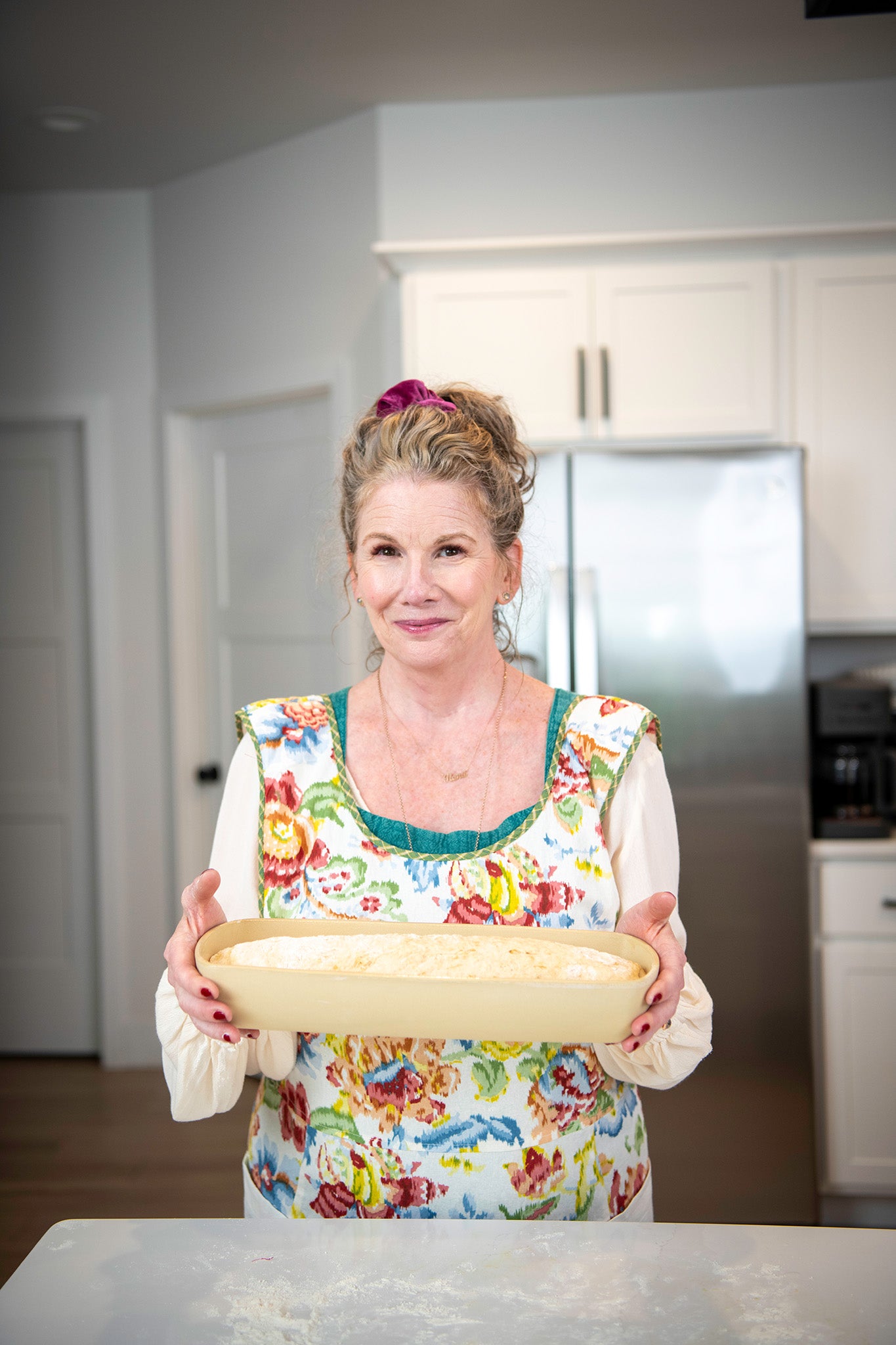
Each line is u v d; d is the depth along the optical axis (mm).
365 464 1061
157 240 3711
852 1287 848
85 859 3875
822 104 3033
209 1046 1036
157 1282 862
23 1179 2885
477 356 2906
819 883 2654
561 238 2848
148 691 3777
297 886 1099
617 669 2646
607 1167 1080
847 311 2873
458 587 1030
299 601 3471
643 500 2633
